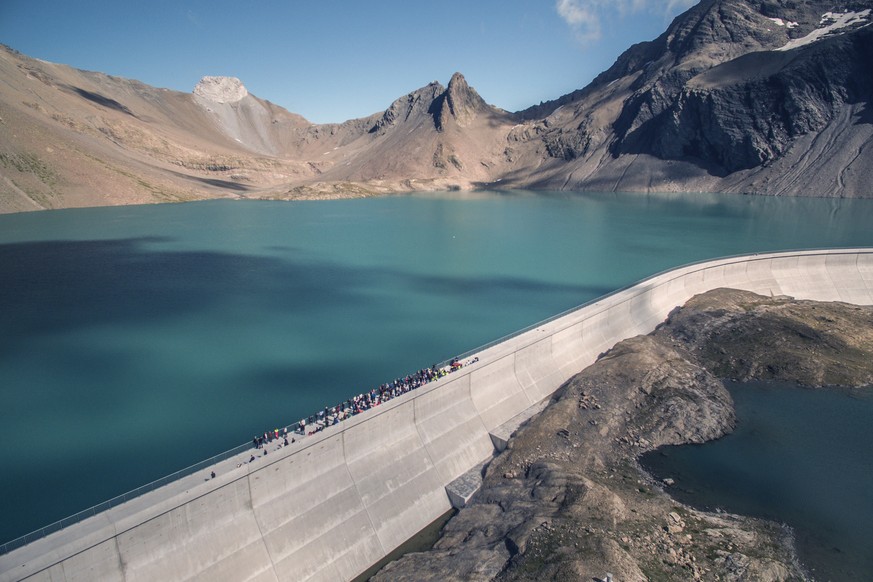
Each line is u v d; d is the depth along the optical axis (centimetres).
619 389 7212
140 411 7375
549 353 7969
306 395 7856
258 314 11612
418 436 5772
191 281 14338
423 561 4469
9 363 8944
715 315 9969
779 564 4547
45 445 6538
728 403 7394
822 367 8294
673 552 4519
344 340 10112
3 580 3222
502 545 4491
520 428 6519
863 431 6894
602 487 5175
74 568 3522
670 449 6450
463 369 6544
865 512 5438
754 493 5694
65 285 13612
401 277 15075
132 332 10438
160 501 3978
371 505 5050
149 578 3806
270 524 4456
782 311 10069
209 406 7519
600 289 13688
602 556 4181
